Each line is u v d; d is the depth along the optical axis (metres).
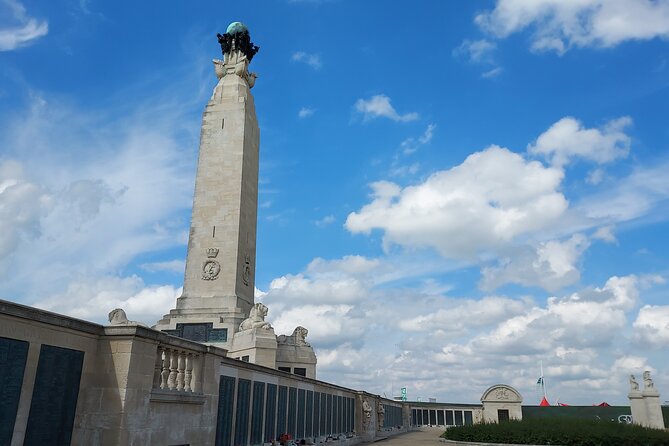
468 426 37.75
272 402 23.45
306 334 41.78
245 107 46.91
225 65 50.06
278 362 39.47
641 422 49.91
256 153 49.25
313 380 29.78
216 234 43.22
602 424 34.72
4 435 10.71
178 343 15.27
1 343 10.81
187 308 41.12
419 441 41.62
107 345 13.17
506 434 34.56
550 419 37.62
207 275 42.16
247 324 37.09
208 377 16.84
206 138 46.16
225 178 44.69
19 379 11.11
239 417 19.66
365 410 40.50
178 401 14.96
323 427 31.42
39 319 11.59
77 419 12.55
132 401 12.91
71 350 12.44
